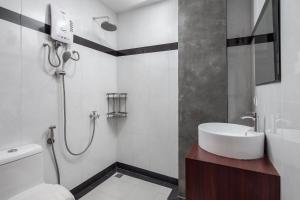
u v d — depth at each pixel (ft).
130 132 7.74
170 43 6.70
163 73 6.89
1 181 3.49
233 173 3.10
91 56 6.57
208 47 5.46
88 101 6.47
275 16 2.76
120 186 6.59
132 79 7.62
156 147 7.14
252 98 5.30
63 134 5.52
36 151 4.18
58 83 5.31
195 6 5.60
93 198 5.85
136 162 7.64
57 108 5.30
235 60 5.55
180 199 5.81
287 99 2.41
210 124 4.71
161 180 7.04
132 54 7.58
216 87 5.39
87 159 6.47
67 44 5.55
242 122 5.46
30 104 4.58
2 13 4.00
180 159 5.87
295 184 2.16
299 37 2.03
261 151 3.48
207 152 3.84
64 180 5.58
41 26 4.81
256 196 2.91
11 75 4.17
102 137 7.21
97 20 6.82
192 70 5.67
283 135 2.60
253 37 5.04
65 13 5.24
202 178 3.38
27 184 3.95
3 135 4.03
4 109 4.05
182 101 5.82
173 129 6.75
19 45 4.33
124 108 7.82
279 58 2.67
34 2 4.63
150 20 7.13
